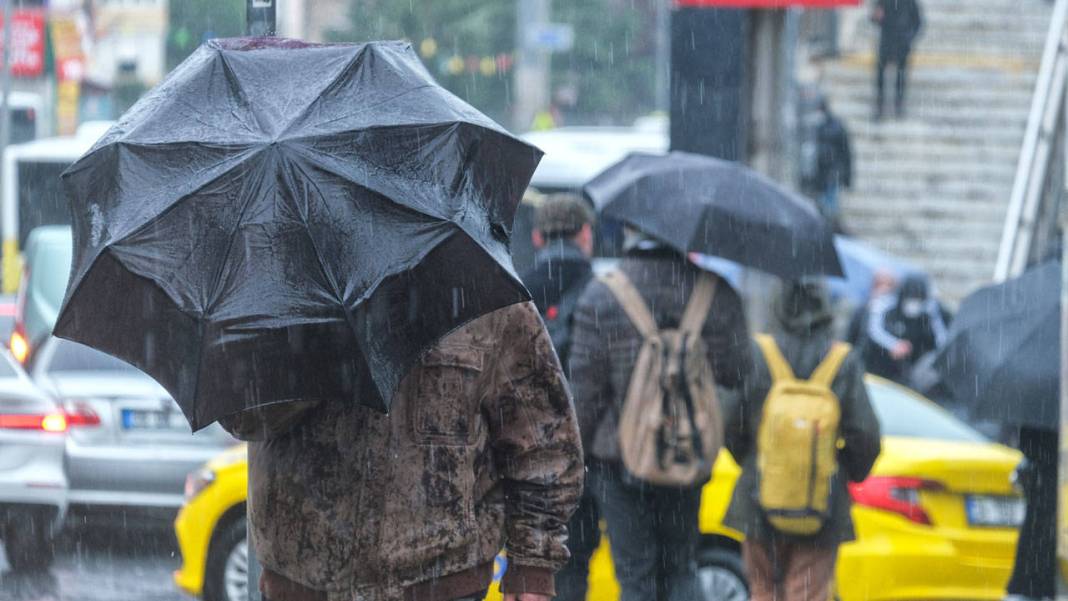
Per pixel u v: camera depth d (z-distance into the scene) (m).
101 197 10.14
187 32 140.62
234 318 9.59
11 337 44.66
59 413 28.39
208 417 9.75
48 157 67.69
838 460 19.41
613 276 18.86
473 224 10.11
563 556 11.04
